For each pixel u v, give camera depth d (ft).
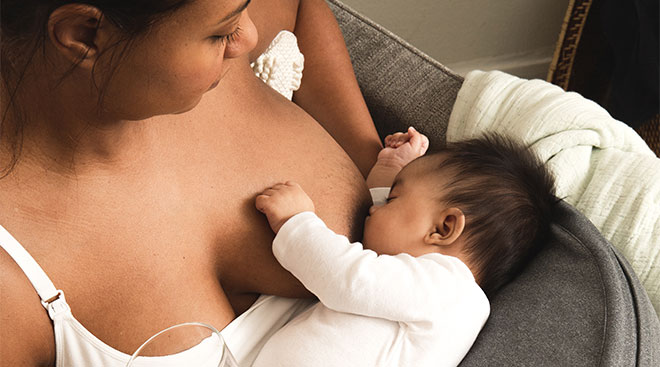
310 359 2.47
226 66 1.94
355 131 3.73
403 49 4.23
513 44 7.00
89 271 2.08
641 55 5.16
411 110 4.03
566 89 6.30
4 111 1.88
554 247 2.91
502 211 2.89
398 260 2.64
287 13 3.67
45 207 1.99
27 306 1.94
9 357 1.91
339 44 3.89
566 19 5.80
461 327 2.55
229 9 1.67
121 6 1.58
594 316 2.54
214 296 2.42
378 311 2.51
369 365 2.47
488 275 2.91
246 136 2.67
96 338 2.07
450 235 2.85
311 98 3.82
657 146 5.76
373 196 3.35
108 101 1.84
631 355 2.46
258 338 2.61
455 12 6.63
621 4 5.44
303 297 2.77
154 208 2.25
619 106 5.70
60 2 1.56
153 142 2.26
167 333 1.86
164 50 1.68
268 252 2.60
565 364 2.42
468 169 2.97
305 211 2.60
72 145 1.98
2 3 1.61
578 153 3.30
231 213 2.50
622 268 2.81
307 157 2.85
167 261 2.27
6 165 1.92
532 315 2.62
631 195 3.11
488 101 3.67
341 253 2.54
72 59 1.71
